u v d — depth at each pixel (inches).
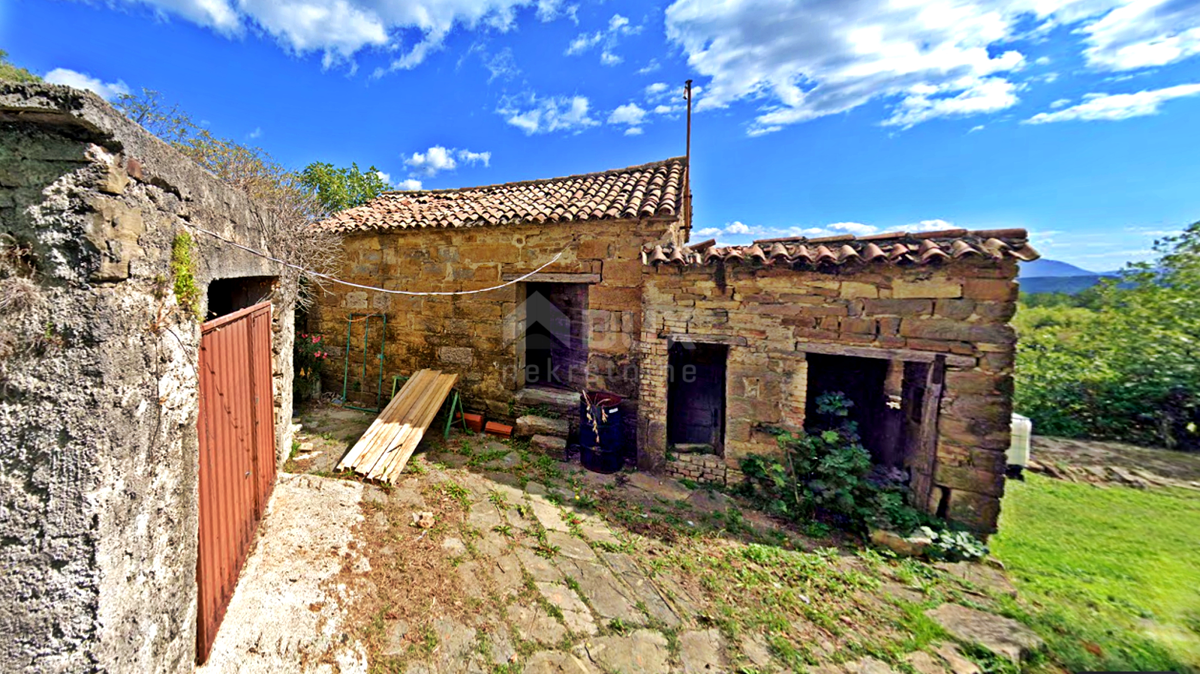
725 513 180.4
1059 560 159.6
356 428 247.4
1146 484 231.1
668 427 239.1
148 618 72.4
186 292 82.7
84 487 61.0
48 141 58.9
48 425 59.6
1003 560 156.6
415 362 282.8
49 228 59.1
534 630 115.3
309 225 243.4
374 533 149.6
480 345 267.1
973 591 136.2
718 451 213.9
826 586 136.4
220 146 204.1
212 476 102.3
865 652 112.3
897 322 169.3
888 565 149.5
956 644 114.7
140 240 68.4
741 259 186.7
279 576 122.6
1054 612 127.4
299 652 100.8
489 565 139.9
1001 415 157.2
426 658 104.1
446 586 128.5
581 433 223.9
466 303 267.4
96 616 61.8
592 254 235.6
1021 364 358.0
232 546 114.3
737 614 124.3
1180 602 135.3
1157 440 290.2
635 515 175.5
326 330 302.4
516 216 245.1
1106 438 302.5
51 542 59.9
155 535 74.0
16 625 59.2
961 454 162.7
